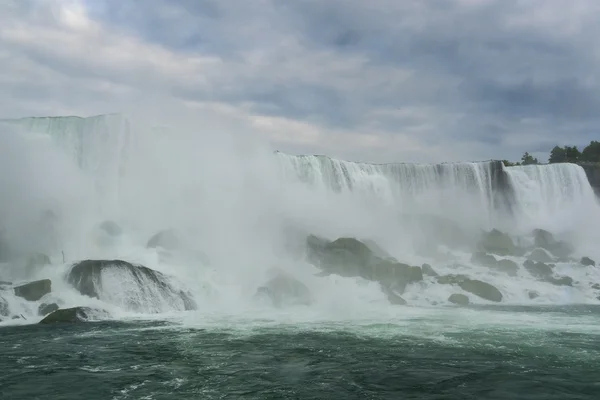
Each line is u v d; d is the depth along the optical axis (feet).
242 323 64.54
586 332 58.80
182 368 42.91
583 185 155.12
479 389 37.63
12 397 35.70
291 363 44.50
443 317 70.79
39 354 47.32
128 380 39.60
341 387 38.11
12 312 66.08
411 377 40.45
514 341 53.42
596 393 36.78
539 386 38.24
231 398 35.70
